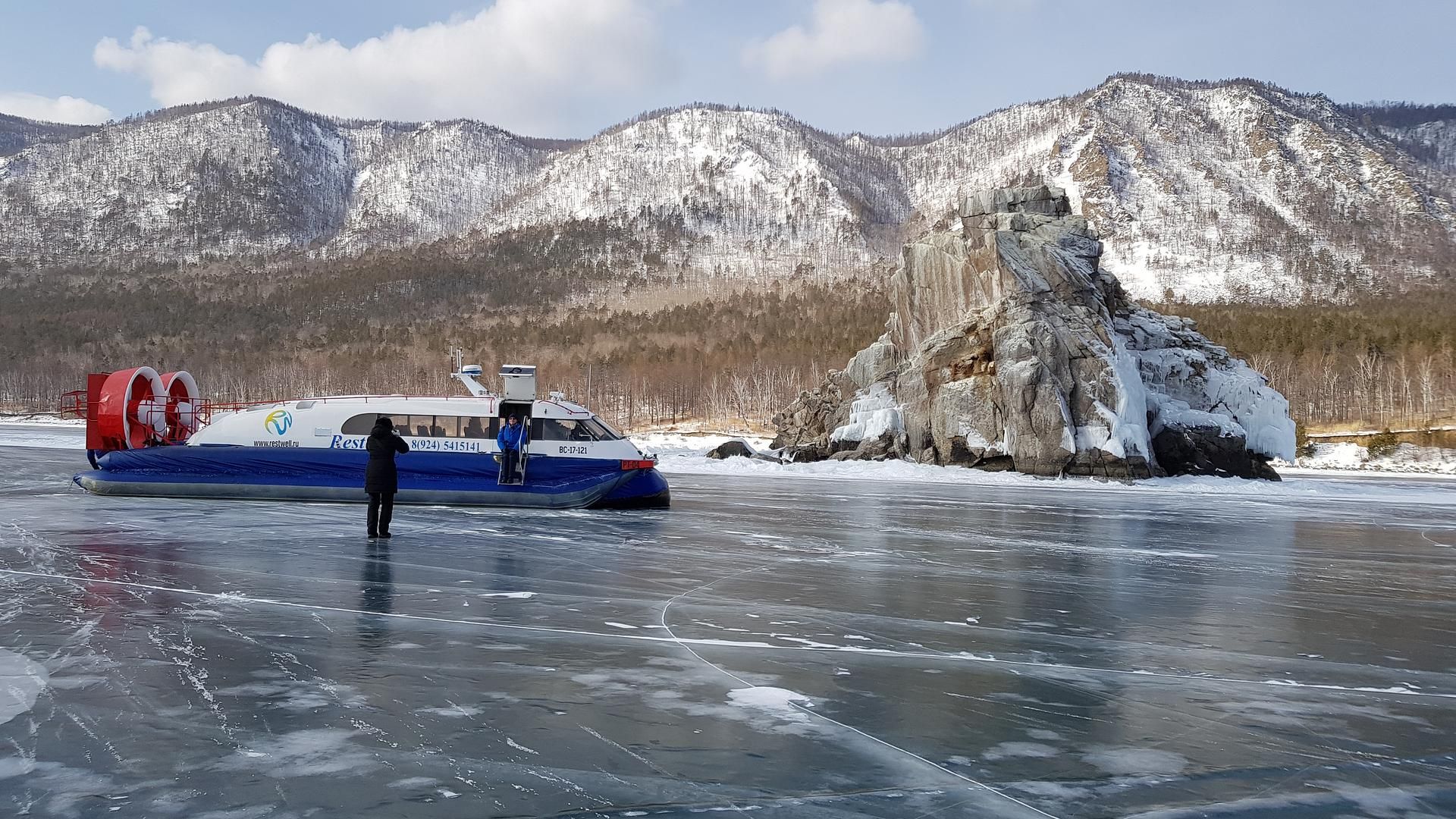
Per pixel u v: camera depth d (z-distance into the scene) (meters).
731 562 11.90
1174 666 6.95
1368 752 5.05
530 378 19.16
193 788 4.06
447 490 18.47
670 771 4.43
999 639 7.72
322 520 15.27
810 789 4.25
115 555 11.01
